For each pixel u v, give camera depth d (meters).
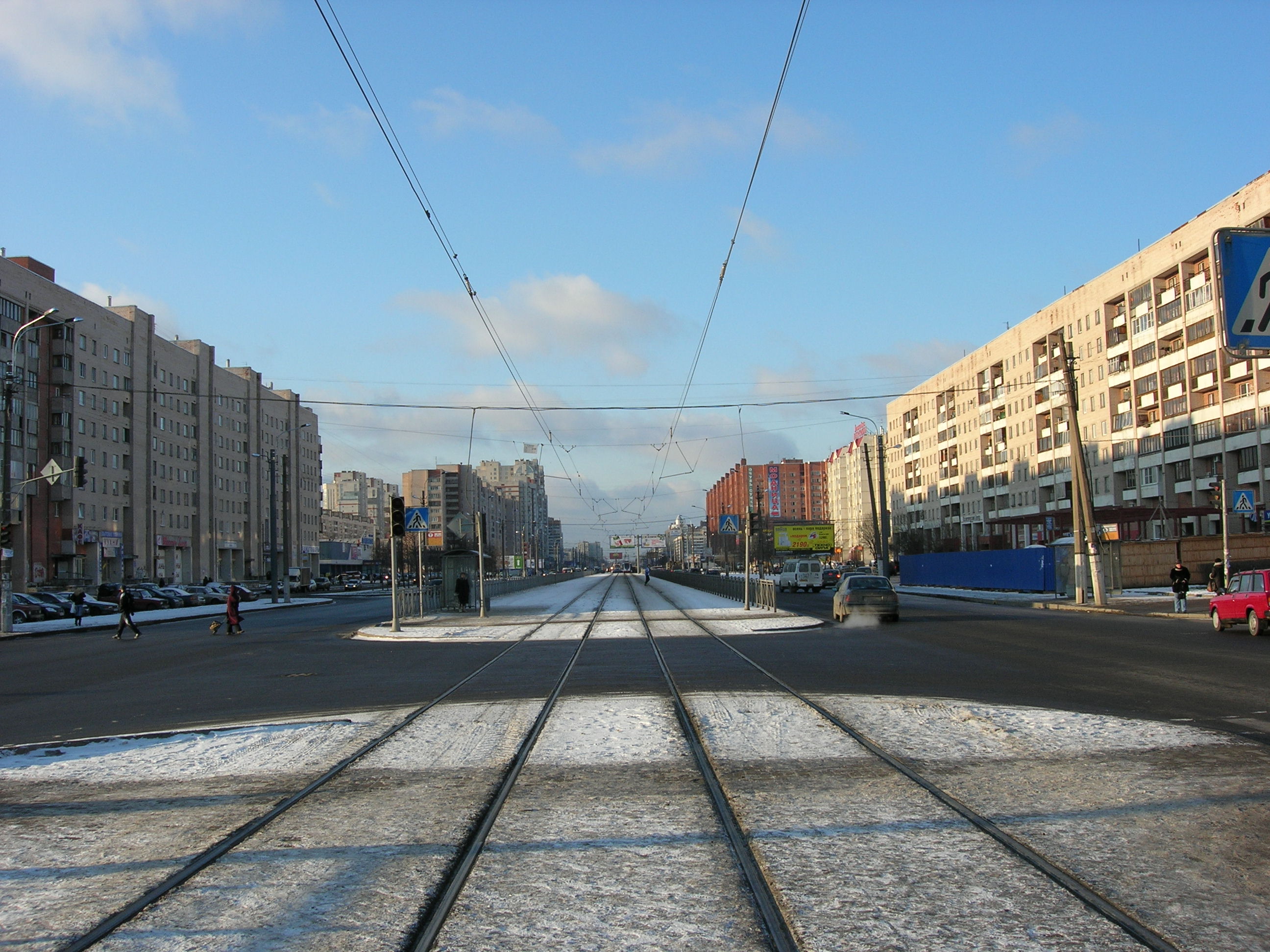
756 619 33.31
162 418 91.56
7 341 67.25
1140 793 7.92
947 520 113.38
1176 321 67.81
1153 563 49.53
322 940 5.07
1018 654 20.06
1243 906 5.34
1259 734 10.49
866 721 11.70
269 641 30.48
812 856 6.39
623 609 44.12
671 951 4.84
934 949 4.80
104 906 5.69
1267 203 57.34
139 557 86.06
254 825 7.49
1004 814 7.37
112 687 18.41
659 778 8.91
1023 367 92.31
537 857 6.47
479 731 11.76
